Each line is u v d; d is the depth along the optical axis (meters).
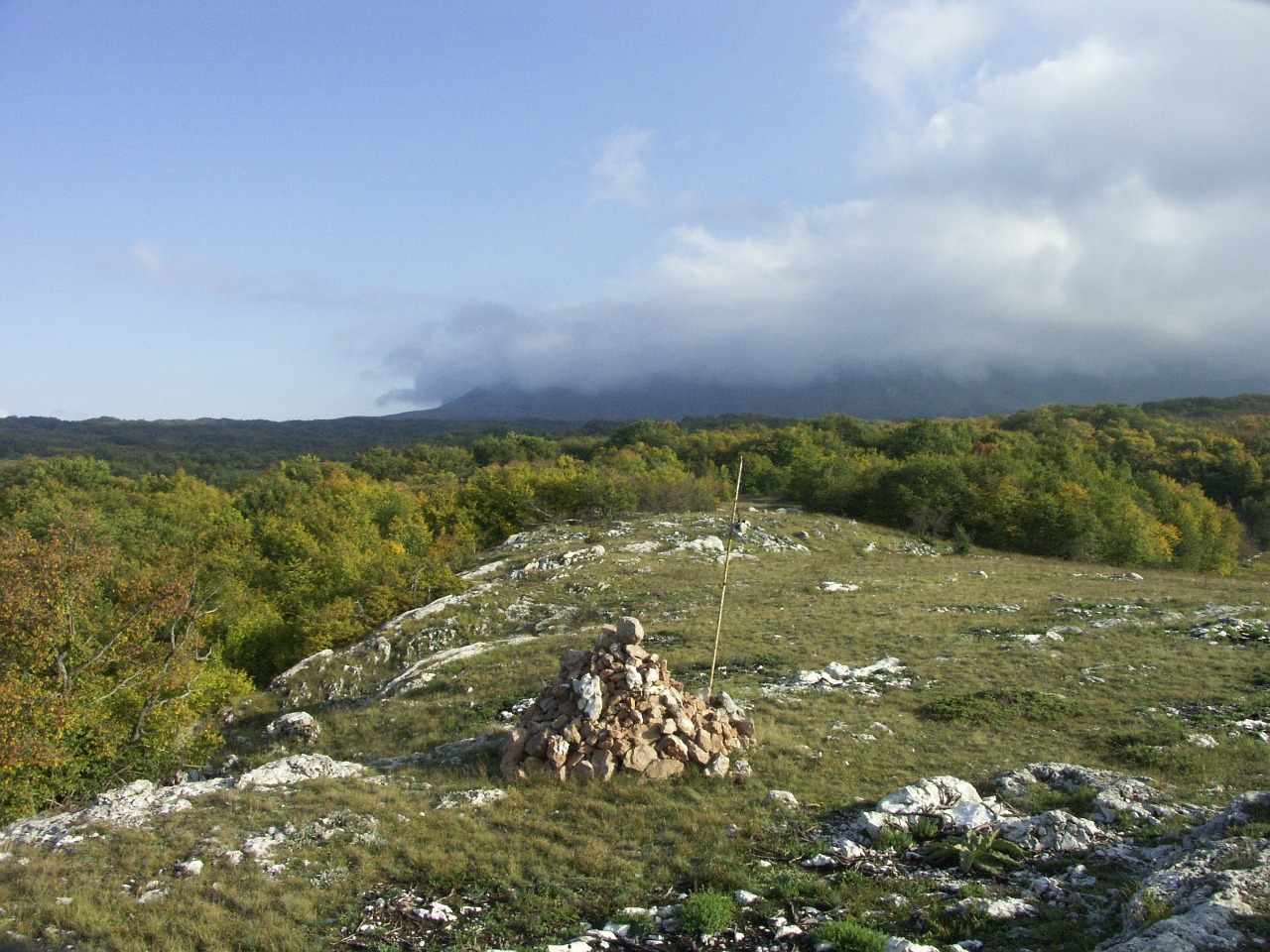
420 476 109.06
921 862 9.32
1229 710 15.30
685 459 104.38
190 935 7.93
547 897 8.83
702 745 13.02
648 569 37.41
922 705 16.47
